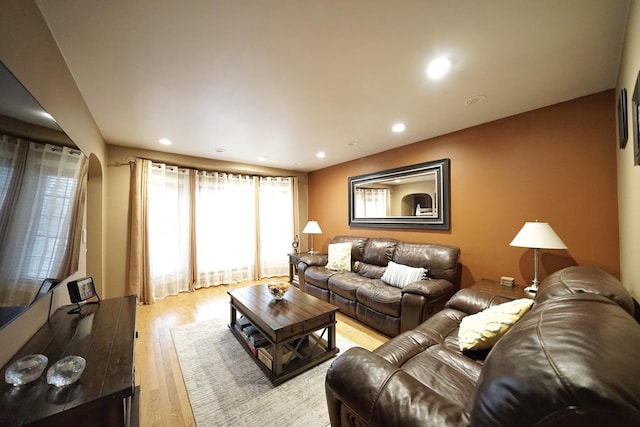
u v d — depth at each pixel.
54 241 1.37
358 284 3.03
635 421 0.45
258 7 1.19
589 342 0.60
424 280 2.58
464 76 1.80
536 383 0.56
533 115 2.35
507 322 1.34
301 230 5.41
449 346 1.57
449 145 3.02
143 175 3.55
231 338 2.54
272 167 4.96
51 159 1.29
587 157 2.06
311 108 2.32
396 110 2.37
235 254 4.64
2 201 0.86
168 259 3.89
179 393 1.76
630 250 1.52
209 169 4.39
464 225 2.88
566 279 1.24
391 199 3.71
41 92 1.21
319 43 1.46
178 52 1.53
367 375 0.97
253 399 1.70
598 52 1.52
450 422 0.75
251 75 1.78
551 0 1.16
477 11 1.22
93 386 0.95
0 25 0.88
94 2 1.15
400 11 1.22
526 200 2.40
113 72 1.71
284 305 2.33
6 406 0.84
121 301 1.89
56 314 1.62
